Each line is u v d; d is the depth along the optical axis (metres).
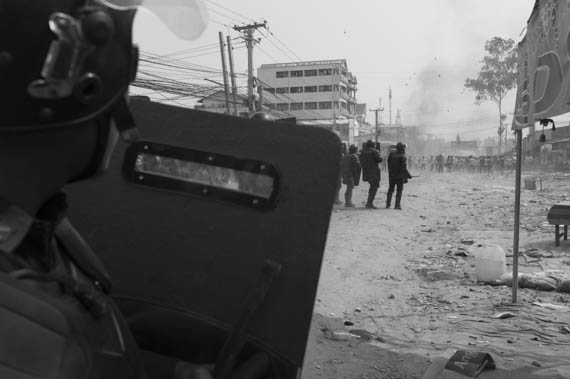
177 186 1.02
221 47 27.81
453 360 3.59
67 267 0.68
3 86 0.50
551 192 20.67
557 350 3.99
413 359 3.78
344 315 5.01
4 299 0.50
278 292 0.98
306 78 99.06
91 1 0.55
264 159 0.98
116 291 1.07
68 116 0.54
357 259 7.52
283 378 0.99
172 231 1.04
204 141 1.01
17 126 0.52
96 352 0.59
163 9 0.58
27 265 0.58
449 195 19.17
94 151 0.60
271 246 0.99
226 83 28.08
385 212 13.20
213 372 0.95
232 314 1.02
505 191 21.39
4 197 0.54
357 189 20.89
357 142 82.31
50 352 0.51
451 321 4.86
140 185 1.04
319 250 0.96
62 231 0.72
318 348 3.91
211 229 1.02
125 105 0.61
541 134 4.56
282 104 76.94
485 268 6.46
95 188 1.06
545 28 4.12
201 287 1.03
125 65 0.59
